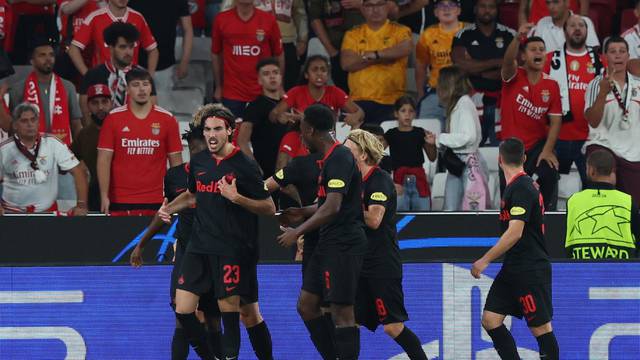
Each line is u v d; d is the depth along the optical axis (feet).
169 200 103.65
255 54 146.20
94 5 151.23
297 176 104.47
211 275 95.35
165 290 108.99
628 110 134.21
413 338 99.86
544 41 143.95
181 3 152.05
